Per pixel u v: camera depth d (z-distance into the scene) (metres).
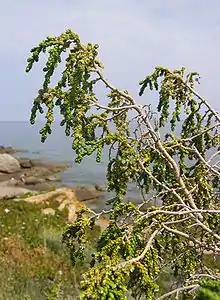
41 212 17.52
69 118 3.78
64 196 20.31
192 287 3.59
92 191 27.62
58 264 11.34
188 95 4.46
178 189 3.93
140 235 3.37
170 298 4.14
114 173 3.96
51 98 3.79
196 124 4.55
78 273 10.25
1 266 10.77
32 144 88.00
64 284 9.65
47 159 54.78
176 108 4.43
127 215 3.63
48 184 35.81
